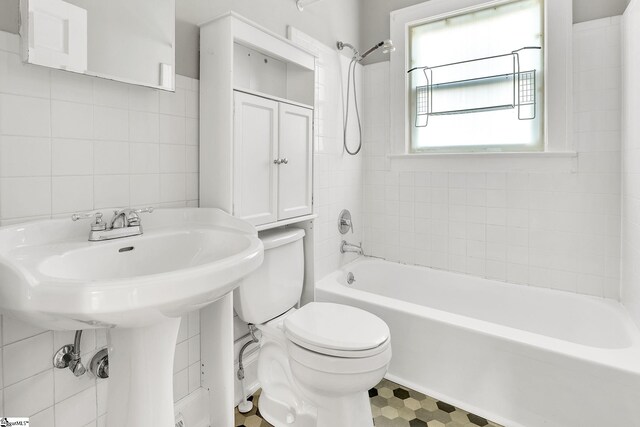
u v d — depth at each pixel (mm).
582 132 1842
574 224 1887
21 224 886
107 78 1062
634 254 1554
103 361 1062
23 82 916
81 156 1038
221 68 1275
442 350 1550
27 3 885
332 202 2229
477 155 2109
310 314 1396
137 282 619
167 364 931
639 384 1162
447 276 2209
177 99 1289
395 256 2471
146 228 1175
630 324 1545
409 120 2391
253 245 925
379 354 1170
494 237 2111
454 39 2207
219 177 1298
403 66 2355
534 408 1348
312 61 1718
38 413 964
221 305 1325
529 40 1993
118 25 1083
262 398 1512
